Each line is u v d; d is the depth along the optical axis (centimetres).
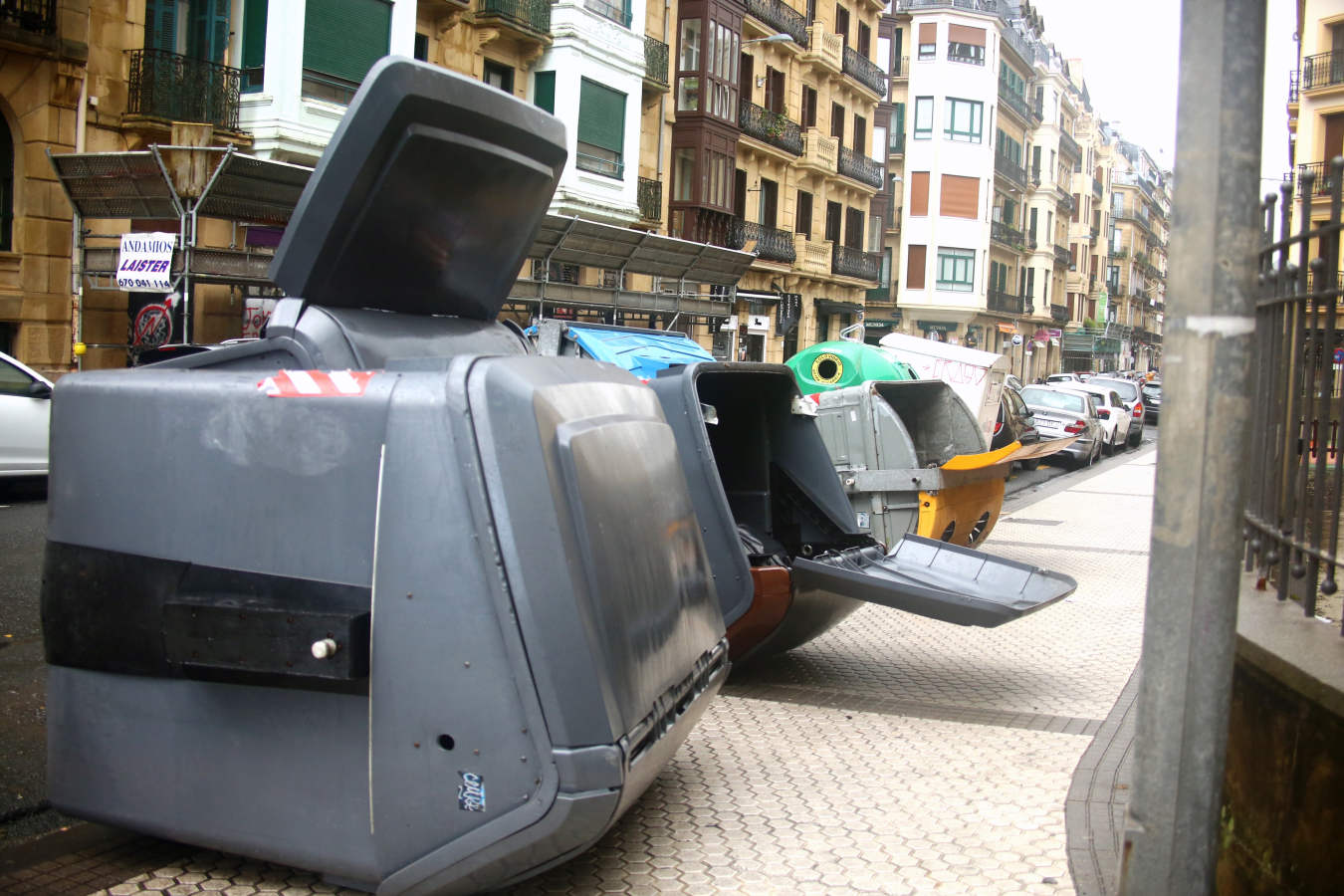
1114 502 1716
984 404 1444
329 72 1953
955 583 629
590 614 313
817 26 4009
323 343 358
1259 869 316
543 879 361
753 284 3781
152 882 344
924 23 5759
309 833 326
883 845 395
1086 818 421
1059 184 7912
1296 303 364
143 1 1844
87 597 345
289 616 312
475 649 306
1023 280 7294
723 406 708
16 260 1719
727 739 517
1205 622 247
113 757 346
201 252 1566
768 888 358
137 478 339
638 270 2353
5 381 1181
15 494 1230
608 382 381
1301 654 303
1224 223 241
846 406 920
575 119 2602
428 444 309
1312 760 288
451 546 307
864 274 4628
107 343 1736
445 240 400
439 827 312
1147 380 4500
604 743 308
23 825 391
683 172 3262
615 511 341
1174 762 250
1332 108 2706
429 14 2288
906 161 5828
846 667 671
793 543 696
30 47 1669
